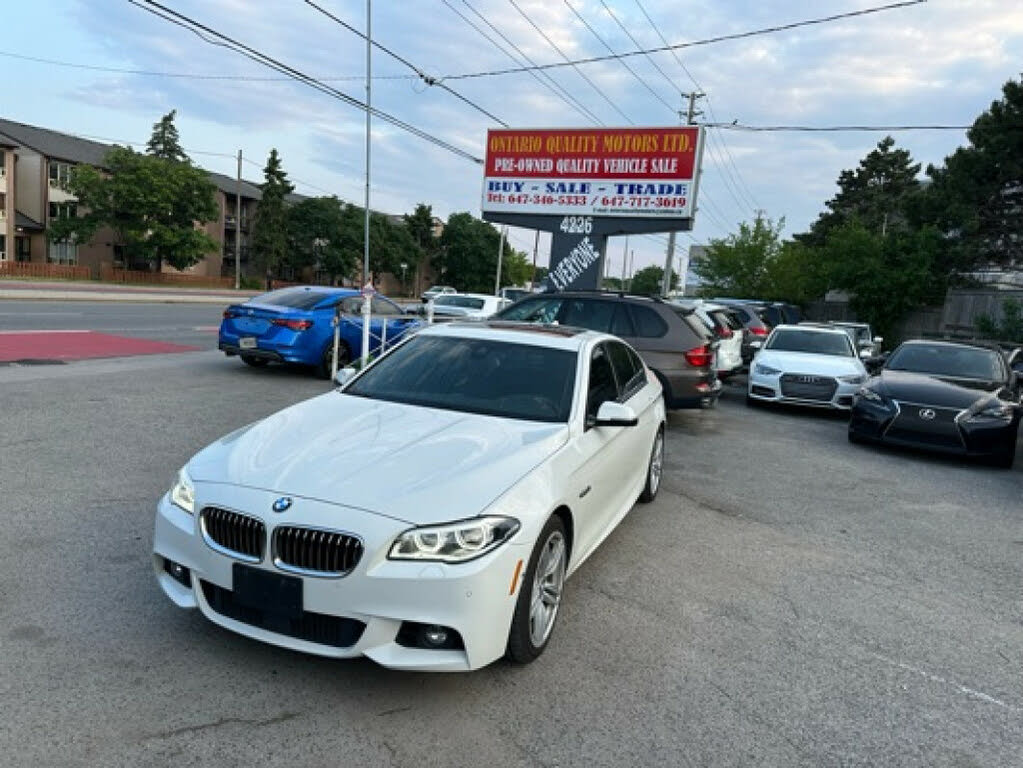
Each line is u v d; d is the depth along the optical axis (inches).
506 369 179.0
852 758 114.6
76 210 2325.3
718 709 125.1
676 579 182.1
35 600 142.5
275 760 103.0
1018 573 205.3
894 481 306.0
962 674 144.3
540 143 618.8
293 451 133.7
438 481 123.6
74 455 242.4
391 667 112.7
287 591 114.9
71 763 99.0
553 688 127.3
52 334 580.1
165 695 115.6
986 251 1181.1
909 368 401.7
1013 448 337.4
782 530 228.5
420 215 3688.5
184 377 422.6
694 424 415.5
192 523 124.5
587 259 614.9
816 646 151.6
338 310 433.4
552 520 135.3
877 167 2303.2
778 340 528.4
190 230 2281.0
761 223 1509.6
